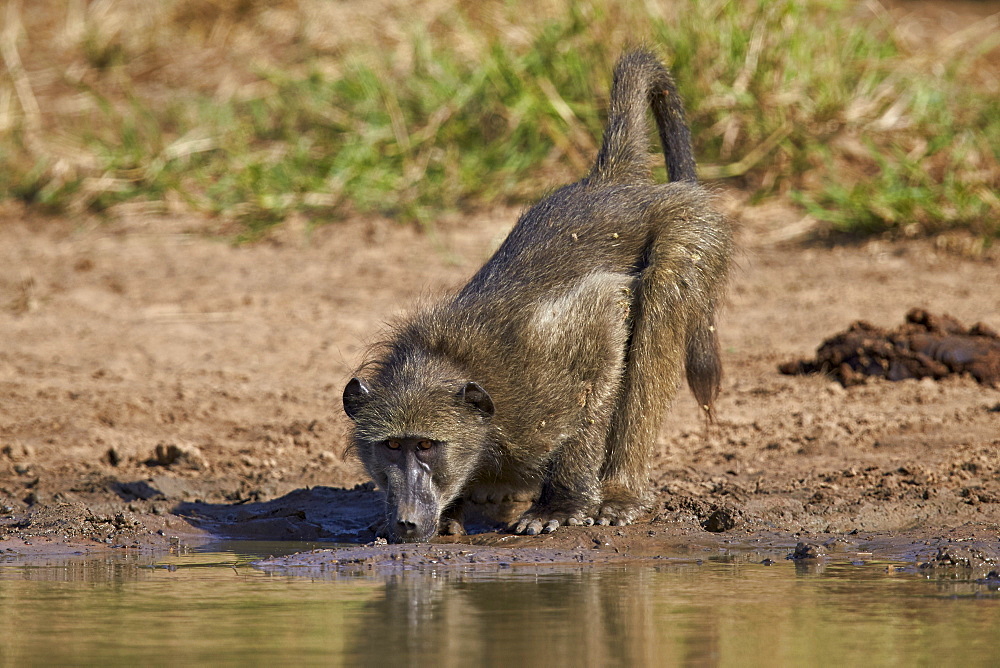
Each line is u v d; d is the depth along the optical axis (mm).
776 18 29234
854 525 13219
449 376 12836
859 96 29625
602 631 8625
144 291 25641
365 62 32250
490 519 14344
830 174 28312
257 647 8242
